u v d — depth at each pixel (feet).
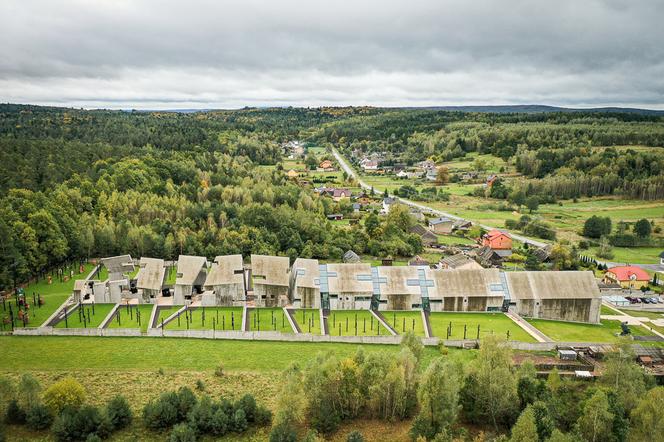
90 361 300.81
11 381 269.64
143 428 241.35
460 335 358.23
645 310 442.91
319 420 240.32
